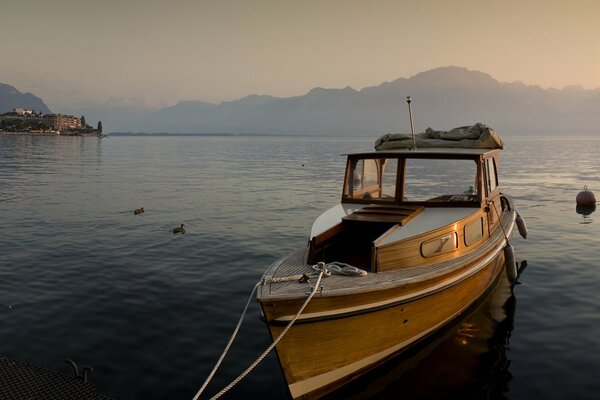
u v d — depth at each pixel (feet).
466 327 34.65
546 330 34.04
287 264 29.04
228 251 55.57
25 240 60.08
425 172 35.09
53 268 48.29
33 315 36.29
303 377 25.40
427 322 30.63
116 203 91.81
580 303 39.17
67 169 175.83
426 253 29.91
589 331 33.81
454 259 31.55
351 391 26.71
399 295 26.86
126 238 61.67
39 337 32.63
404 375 28.19
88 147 419.13
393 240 28.53
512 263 38.40
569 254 54.19
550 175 151.94
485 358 30.12
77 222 72.18
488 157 38.04
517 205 91.25
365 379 27.86
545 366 29.09
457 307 33.91
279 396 26.30
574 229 68.28
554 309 37.93
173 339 32.60
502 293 41.78
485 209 35.96
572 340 32.45
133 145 530.68
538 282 44.70
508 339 32.71
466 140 38.68
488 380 27.61
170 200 96.32
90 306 38.22
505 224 44.32
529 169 176.65
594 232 66.03
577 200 91.56
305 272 27.50
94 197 99.81
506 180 136.36
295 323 24.38
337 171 170.40
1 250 55.11
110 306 38.24
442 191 35.09
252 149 417.69
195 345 31.78
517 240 61.67
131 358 29.91
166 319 35.86
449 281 30.19
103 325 34.65
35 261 50.65
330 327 25.21
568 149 371.56
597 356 30.22
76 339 32.40
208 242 59.82
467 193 35.37
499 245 38.22
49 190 110.63
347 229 31.71
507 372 28.48
